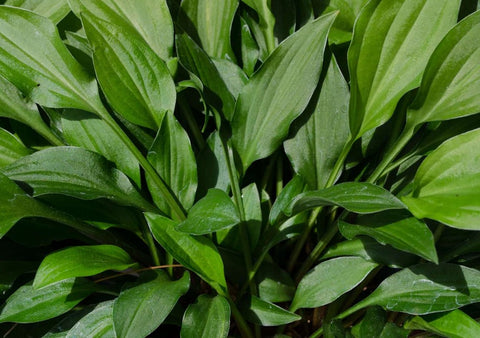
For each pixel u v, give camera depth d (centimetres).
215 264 70
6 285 74
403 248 64
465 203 67
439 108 73
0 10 73
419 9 72
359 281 71
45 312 69
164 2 79
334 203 65
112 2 80
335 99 78
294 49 76
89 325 69
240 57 86
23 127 80
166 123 75
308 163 78
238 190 75
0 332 75
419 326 71
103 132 77
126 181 74
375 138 80
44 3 87
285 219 75
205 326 68
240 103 77
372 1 71
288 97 77
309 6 85
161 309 66
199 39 85
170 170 76
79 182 72
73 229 78
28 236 76
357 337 72
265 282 75
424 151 77
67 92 75
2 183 69
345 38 84
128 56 74
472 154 69
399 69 74
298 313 78
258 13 82
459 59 71
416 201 70
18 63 74
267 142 77
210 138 79
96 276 77
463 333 68
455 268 70
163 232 69
